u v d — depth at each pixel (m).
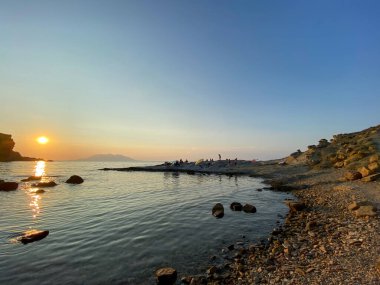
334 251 14.93
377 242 15.09
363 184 34.31
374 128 64.44
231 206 30.28
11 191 46.25
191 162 110.88
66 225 23.78
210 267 14.72
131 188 49.53
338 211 24.59
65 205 33.16
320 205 28.19
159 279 13.28
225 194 40.19
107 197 39.12
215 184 53.66
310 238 18.17
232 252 17.11
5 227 23.30
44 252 17.33
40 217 26.89
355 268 12.12
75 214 28.11
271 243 18.39
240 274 13.65
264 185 49.91
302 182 45.19
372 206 21.98
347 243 15.80
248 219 25.36
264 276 13.02
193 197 38.00
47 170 122.75
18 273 14.34
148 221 24.91
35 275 14.10
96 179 69.38
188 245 18.53
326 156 59.84
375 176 35.16
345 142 65.12
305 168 63.34
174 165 106.81
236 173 75.31
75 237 20.38
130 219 25.64
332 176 45.06
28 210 30.33
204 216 26.72
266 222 24.20
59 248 18.05
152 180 64.88
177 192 43.12
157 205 32.41
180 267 15.08
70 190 47.44
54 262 15.77
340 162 51.62
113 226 23.28
